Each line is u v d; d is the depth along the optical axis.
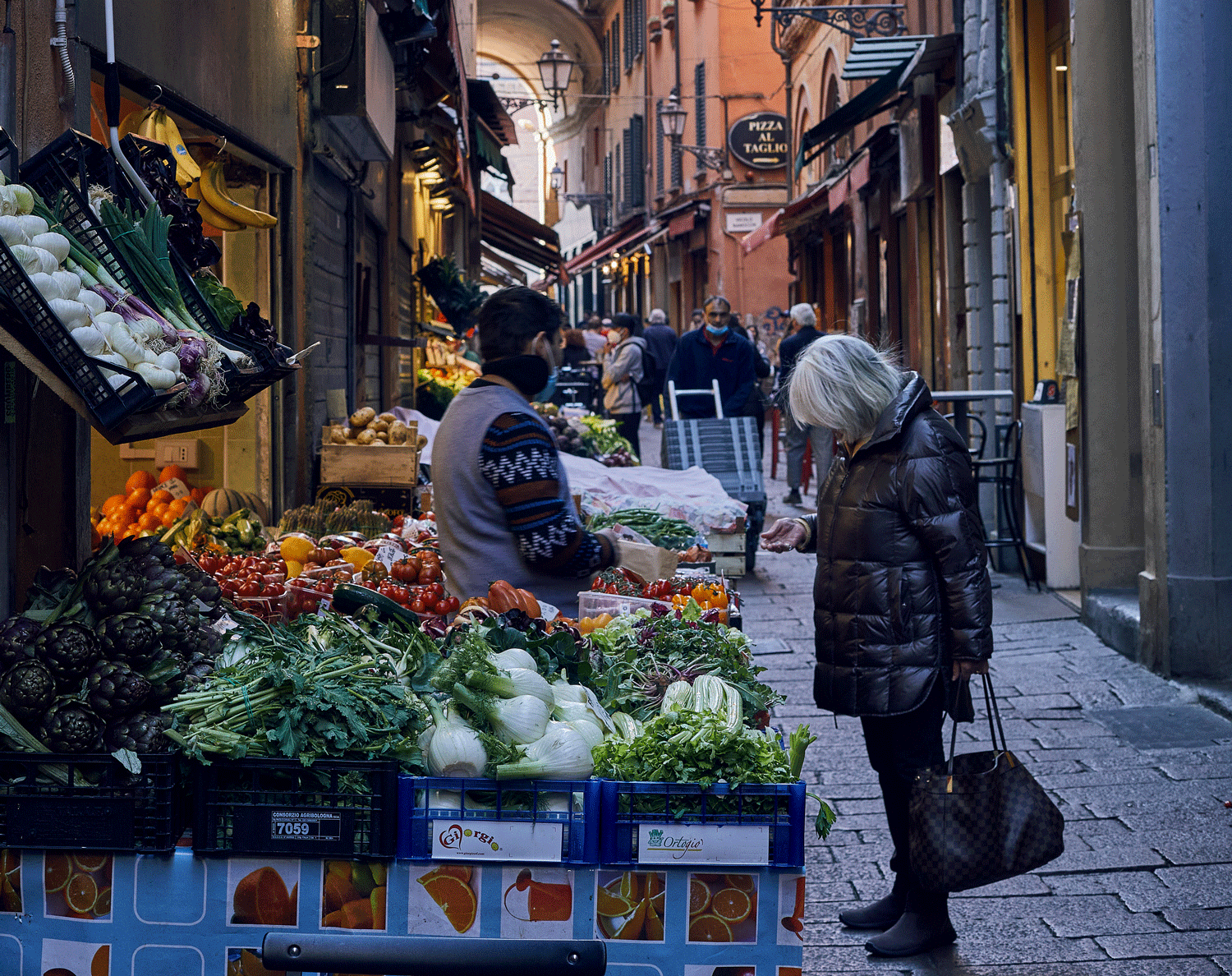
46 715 2.77
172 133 4.73
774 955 2.75
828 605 4.03
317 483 8.05
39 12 3.77
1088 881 4.47
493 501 3.76
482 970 1.85
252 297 7.03
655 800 2.74
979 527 3.87
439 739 2.79
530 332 3.84
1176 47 6.56
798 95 26.08
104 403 2.85
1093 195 7.96
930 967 3.91
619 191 45.12
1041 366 9.98
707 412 12.30
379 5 8.61
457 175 14.77
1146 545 7.07
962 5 11.62
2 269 2.85
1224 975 3.78
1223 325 6.61
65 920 2.75
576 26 50.47
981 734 6.07
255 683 2.83
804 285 26.22
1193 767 5.51
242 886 2.75
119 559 3.24
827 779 5.56
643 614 4.16
